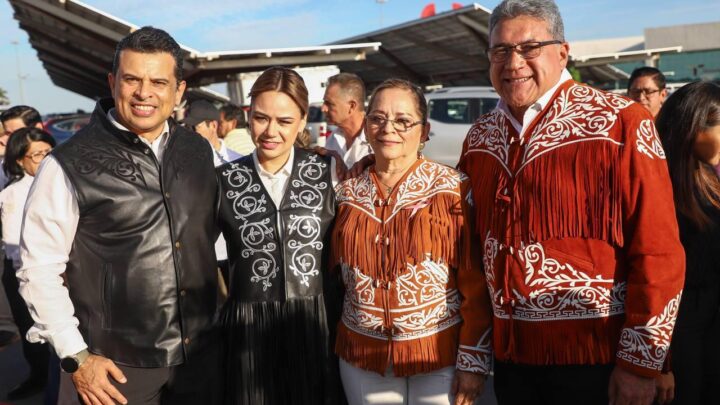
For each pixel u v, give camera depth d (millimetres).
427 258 2012
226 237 2205
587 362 1837
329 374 2164
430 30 13633
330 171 2277
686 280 2104
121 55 1928
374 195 2123
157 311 1991
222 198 2189
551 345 1858
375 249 2051
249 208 2156
